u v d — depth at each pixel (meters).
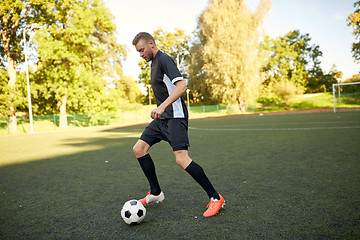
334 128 9.86
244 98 30.55
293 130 10.03
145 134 2.56
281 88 36.41
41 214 2.48
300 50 46.84
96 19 23.50
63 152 7.19
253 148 6.17
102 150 7.17
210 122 18.80
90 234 2.00
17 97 19.53
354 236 1.78
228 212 2.33
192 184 3.35
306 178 3.34
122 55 27.05
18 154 7.29
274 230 1.92
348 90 37.28
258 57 30.00
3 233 2.08
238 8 29.41
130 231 2.03
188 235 1.90
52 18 21.92
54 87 20.86
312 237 1.79
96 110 24.14
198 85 36.22
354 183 3.02
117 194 3.06
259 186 3.09
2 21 19.92
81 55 22.67
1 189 3.51
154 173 2.60
